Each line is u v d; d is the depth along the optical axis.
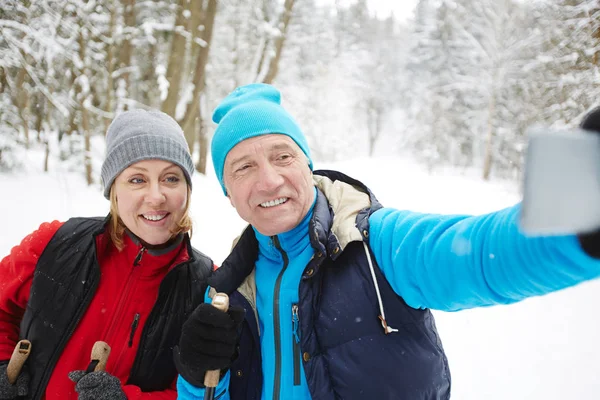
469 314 4.66
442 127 28.97
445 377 1.16
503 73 23.73
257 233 1.41
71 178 11.20
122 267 1.73
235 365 1.30
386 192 14.69
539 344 3.88
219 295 1.19
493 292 0.83
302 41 32.06
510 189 17.28
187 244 1.77
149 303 1.71
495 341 3.98
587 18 10.20
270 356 1.24
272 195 1.22
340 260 1.18
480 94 27.70
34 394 1.61
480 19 28.50
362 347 1.08
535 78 17.48
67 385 1.61
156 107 12.70
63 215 8.03
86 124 10.79
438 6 31.81
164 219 1.68
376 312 1.10
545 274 0.69
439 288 0.94
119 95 11.79
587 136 0.49
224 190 1.44
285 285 1.26
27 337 1.67
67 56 9.25
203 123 14.16
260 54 13.56
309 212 1.31
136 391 1.55
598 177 0.49
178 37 10.87
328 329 1.12
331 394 1.09
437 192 15.47
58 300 1.67
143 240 1.70
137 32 10.83
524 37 22.19
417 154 31.61
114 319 1.67
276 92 1.46
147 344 1.64
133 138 1.66
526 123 19.89
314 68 34.62
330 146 35.69
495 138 25.69
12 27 8.53
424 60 33.47
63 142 12.33
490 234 0.83
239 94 1.52
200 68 11.36
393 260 1.08
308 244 1.27
